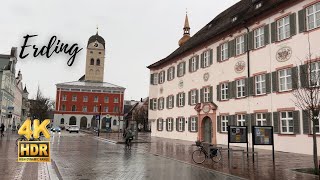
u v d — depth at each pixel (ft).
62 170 45.55
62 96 340.59
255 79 92.53
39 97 269.03
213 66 114.73
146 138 146.00
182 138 134.72
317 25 74.33
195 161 57.57
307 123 73.41
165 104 155.12
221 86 109.19
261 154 73.51
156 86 167.94
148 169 47.93
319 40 72.84
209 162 56.80
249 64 95.30
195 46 127.03
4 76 204.95
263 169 48.34
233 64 102.94
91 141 120.26
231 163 55.52
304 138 74.13
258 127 56.85
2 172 41.01
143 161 58.08
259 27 92.43
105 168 48.29
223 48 110.01
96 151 77.36
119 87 351.46
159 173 44.24
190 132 128.36
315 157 45.39
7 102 221.05
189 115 130.52
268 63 87.66
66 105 340.18
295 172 45.42
